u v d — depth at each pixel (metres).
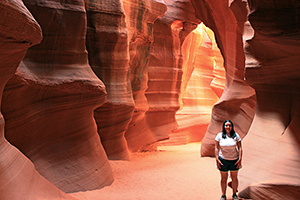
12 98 4.41
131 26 9.84
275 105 5.32
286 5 3.86
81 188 5.31
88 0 7.86
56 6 5.62
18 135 4.73
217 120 9.62
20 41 3.04
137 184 6.31
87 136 6.08
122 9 8.22
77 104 5.67
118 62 8.48
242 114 8.71
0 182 2.98
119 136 9.12
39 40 3.40
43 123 5.19
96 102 6.08
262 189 4.57
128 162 8.72
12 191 3.11
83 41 6.05
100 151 6.42
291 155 4.59
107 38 8.12
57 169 5.20
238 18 6.43
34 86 4.86
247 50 5.61
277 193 4.41
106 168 6.33
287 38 4.05
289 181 4.34
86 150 5.91
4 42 2.82
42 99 5.12
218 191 5.68
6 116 4.44
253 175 5.01
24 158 3.75
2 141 3.38
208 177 6.93
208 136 9.90
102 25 8.02
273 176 4.63
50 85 5.16
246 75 5.59
